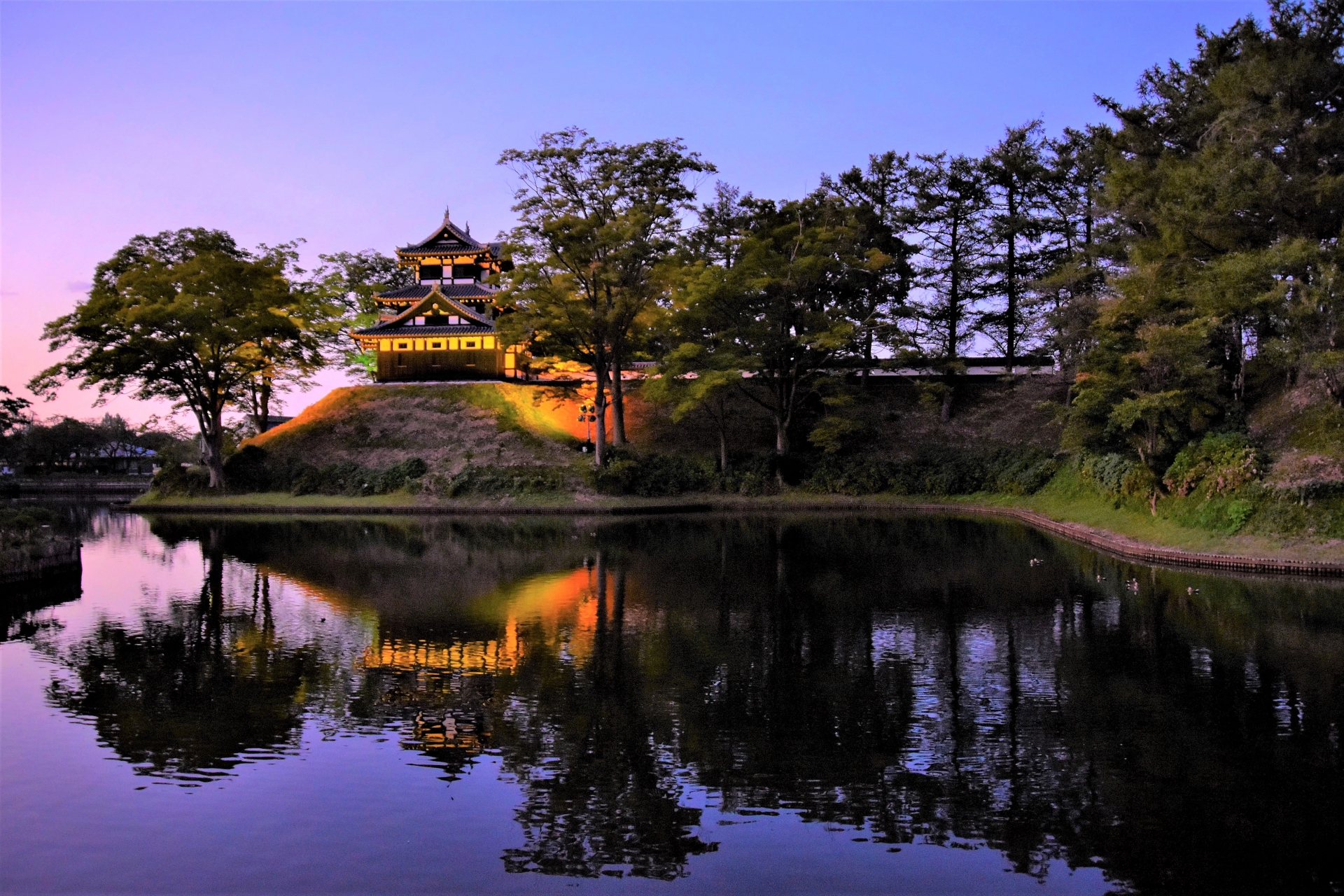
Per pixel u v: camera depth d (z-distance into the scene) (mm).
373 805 12422
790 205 61062
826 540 39812
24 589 28406
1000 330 64500
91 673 18828
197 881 10445
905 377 69062
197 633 22391
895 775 13195
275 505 58562
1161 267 36406
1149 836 11281
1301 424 33875
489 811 12219
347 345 81375
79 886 10359
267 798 12641
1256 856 10766
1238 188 35094
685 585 28203
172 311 55906
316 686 17750
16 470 103188
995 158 59000
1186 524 33438
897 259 62375
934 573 29891
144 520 53562
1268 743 14117
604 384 61469
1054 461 54312
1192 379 34375
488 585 28734
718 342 58000
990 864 10711
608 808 12312
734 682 17641
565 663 19203
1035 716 15523
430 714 16062
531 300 57562
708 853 11031
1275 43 36125
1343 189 33281
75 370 57219
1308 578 27609
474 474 59125
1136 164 41906
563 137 54812
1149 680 17500
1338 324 31188
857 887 10227
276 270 63656
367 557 35750
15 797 12688
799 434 64438
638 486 58406
